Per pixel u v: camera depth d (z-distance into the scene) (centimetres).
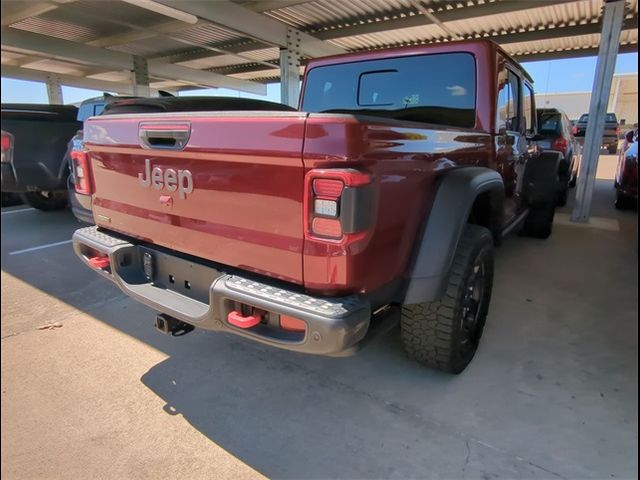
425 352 248
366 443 210
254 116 172
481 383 256
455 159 245
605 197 974
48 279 426
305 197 165
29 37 1016
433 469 194
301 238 171
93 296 386
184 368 274
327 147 158
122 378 263
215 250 203
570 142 941
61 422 224
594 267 469
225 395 247
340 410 234
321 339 162
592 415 228
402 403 239
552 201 548
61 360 282
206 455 203
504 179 348
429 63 325
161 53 1273
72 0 803
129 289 232
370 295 182
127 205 245
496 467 195
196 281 218
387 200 177
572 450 204
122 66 1245
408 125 190
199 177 200
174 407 237
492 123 307
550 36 921
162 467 196
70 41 1103
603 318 343
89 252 268
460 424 222
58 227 651
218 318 190
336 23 891
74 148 448
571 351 293
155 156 217
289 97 916
